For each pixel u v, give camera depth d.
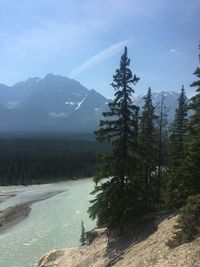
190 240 23.72
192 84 28.81
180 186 30.98
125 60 35.34
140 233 34.09
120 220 36.03
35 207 97.19
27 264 51.72
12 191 142.88
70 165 177.00
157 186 44.69
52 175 171.50
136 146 36.34
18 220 82.00
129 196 35.41
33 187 151.50
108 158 36.00
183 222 25.58
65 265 39.38
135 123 35.97
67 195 116.88
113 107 35.78
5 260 53.69
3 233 70.31
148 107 44.44
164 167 50.34
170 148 46.66
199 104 28.64
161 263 22.58
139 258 26.91
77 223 73.00
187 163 29.30
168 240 25.55
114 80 35.56
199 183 29.19
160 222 33.81
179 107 45.25
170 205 36.38
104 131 35.94
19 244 61.53
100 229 42.94
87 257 37.41
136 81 35.59
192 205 25.88
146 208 39.44
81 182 160.88
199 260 20.41
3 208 102.38
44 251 56.94
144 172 42.69
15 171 166.62
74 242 60.00
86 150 198.38
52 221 76.81
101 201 35.56
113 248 35.34
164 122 47.16
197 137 28.64
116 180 35.88
